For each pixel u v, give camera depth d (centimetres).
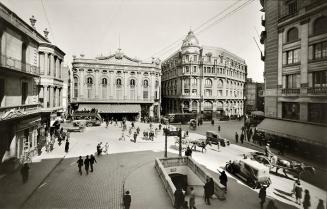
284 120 2436
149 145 2872
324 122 2003
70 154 2386
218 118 6412
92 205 1299
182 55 6362
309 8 2111
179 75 6381
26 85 2197
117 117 5675
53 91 3019
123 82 5566
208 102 6356
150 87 5806
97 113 4925
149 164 2086
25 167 1557
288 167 1788
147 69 5728
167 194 1459
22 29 2042
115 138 3297
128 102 5575
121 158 2275
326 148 1970
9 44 1809
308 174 1702
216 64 6291
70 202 1330
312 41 2095
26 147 2119
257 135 3052
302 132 2070
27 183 1559
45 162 2062
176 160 1983
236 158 2289
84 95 5284
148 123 5138
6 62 1725
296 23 2277
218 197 1422
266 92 2750
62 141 3019
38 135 2478
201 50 6494
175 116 5259
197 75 6197
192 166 1891
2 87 1762
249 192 1498
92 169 1861
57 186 1560
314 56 2105
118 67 5503
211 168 1967
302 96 2206
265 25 2795
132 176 1773
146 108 5850
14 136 1836
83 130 3884
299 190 1309
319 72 2064
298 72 2269
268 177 1565
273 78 2636
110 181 1667
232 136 3619
